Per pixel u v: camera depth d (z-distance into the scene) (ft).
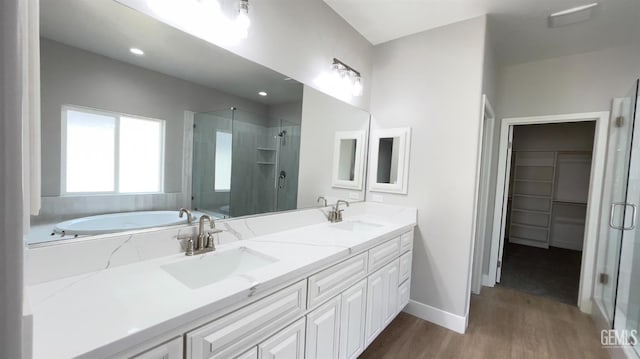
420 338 6.83
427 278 7.77
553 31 7.64
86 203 3.36
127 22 3.68
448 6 6.72
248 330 3.13
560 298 9.33
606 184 8.21
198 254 4.09
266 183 5.81
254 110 5.43
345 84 7.74
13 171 1.09
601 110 8.46
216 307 2.73
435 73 7.66
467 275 7.19
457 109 7.29
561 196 16.61
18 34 1.09
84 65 3.35
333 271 4.56
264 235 5.57
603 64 8.47
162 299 2.70
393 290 6.79
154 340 2.35
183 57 4.29
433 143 7.69
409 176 8.13
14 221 1.10
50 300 2.62
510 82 9.98
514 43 8.42
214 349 2.80
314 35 6.61
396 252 6.84
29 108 1.57
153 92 4.00
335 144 7.60
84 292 2.81
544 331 7.30
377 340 6.70
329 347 4.56
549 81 9.31
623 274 6.65
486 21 6.98
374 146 8.86
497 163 10.20
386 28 7.86
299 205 6.67
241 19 4.69
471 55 7.09
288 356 3.71
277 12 5.67
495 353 6.32
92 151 3.42
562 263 13.26
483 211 9.63
